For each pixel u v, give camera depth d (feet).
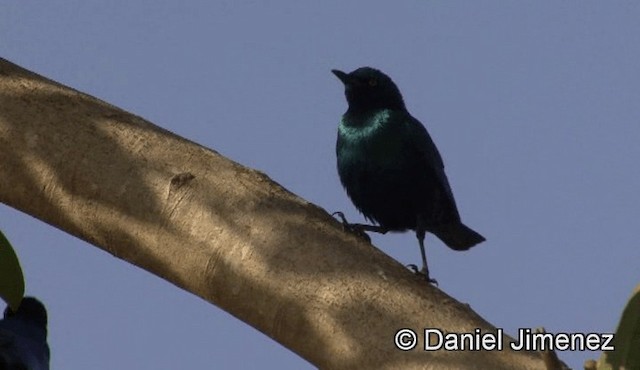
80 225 26.66
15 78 28.09
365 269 23.57
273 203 25.09
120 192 25.96
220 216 24.98
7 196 27.58
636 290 19.17
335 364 22.79
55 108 27.35
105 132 26.78
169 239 25.34
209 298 25.09
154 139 26.61
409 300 22.93
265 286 23.90
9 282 27.17
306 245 24.13
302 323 23.39
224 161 26.16
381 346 22.30
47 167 26.73
